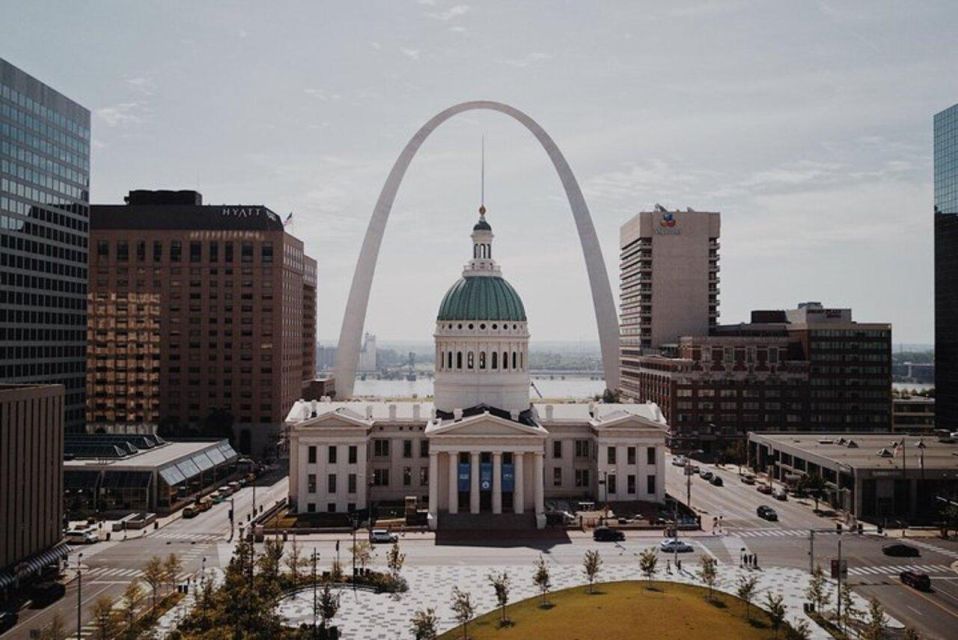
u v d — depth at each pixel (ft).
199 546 406.00
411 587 334.85
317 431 488.44
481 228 550.36
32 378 583.99
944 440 617.62
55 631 263.08
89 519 453.58
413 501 469.98
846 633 278.67
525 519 453.58
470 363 527.81
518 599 316.19
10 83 555.28
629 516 465.06
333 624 289.74
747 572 356.18
